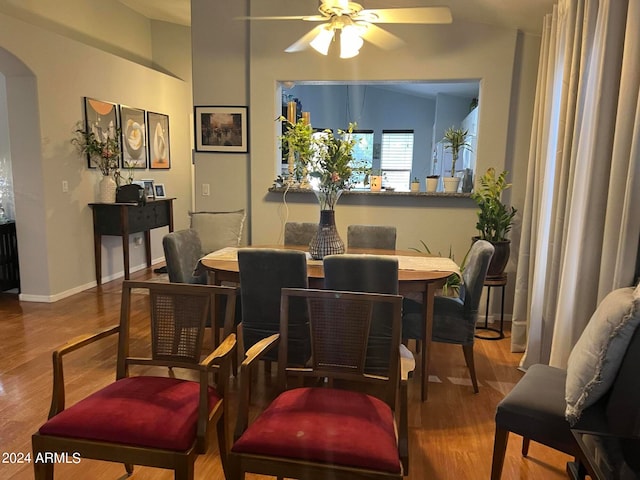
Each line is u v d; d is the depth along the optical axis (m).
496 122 3.78
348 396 1.65
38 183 4.20
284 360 1.76
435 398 2.63
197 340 1.77
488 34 3.70
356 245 3.53
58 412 1.57
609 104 2.04
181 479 1.41
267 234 4.27
